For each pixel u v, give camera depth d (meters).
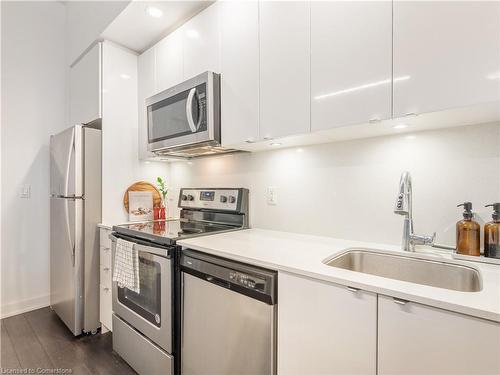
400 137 1.29
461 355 0.65
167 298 1.41
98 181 2.14
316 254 1.15
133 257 1.61
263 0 1.41
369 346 0.79
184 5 1.78
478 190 1.10
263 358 1.03
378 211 1.36
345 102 1.12
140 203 2.33
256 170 1.90
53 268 2.41
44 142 2.61
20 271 2.48
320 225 1.57
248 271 1.08
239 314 1.12
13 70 2.44
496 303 0.65
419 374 0.71
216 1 1.67
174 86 1.83
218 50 1.65
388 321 0.76
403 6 0.97
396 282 0.80
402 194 1.16
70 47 2.64
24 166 2.50
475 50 0.84
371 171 1.38
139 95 2.35
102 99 2.17
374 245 1.32
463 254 1.05
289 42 1.30
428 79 0.92
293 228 1.69
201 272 1.27
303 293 0.93
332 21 1.16
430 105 0.92
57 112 2.68
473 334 0.64
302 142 1.53
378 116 1.03
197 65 1.79
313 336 0.91
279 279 1.00
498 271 0.91
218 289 1.20
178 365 1.41
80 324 2.07
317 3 1.21
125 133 2.30
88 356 1.83
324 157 1.55
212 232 1.67
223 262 1.18
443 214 1.18
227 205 1.94
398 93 0.98
